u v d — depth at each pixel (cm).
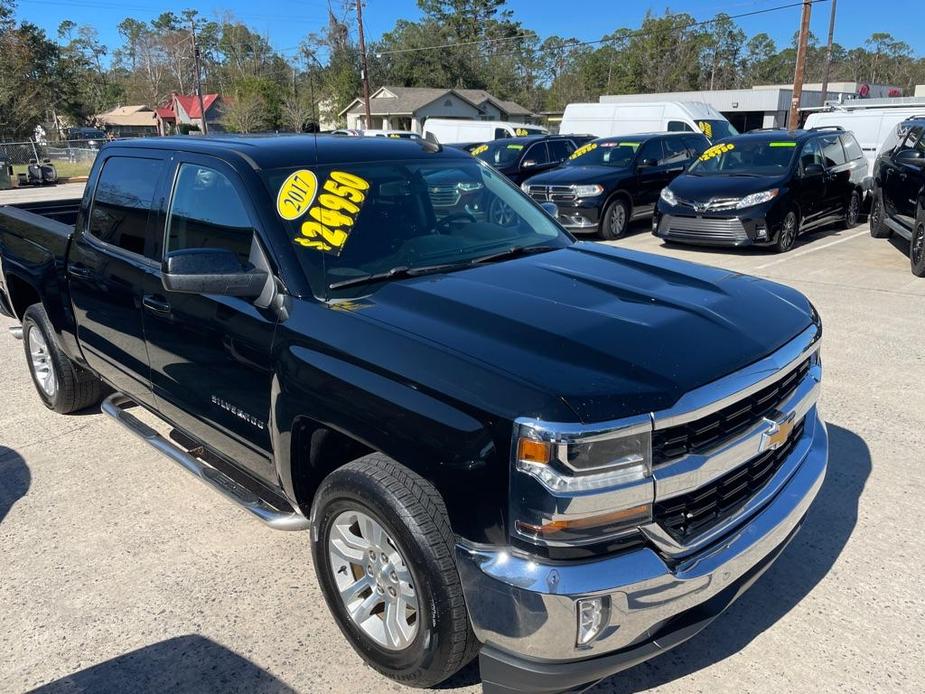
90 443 487
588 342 246
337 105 5984
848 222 1308
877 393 542
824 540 361
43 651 296
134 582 339
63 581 340
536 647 219
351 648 296
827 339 666
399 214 348
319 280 303
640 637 229
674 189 1156
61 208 592
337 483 261
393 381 249
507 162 1642
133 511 401
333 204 333
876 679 274
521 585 216
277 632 305
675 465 228
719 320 271
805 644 293
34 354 533
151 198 380
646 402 221
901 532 367
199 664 288
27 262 489
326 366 270
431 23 7925
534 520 215
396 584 261
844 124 1670
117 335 407
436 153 401
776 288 323
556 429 211
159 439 404
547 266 332
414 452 240
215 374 334
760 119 4816
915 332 683
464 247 351
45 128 5766
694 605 237
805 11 2745
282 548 365
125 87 9744
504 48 7962
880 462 438
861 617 307
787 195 1075
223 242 331
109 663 289
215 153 347
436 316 271
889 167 1074
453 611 238
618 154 1363
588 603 215
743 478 258
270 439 311
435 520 239
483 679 236
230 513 398
